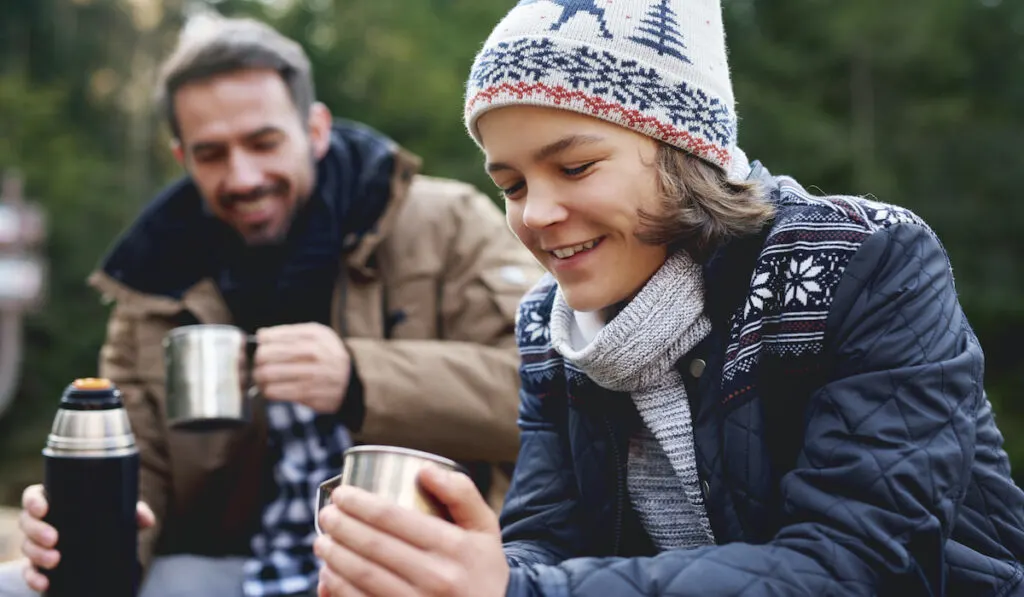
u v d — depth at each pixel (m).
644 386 1.43
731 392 1.36
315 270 2.57
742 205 1.37
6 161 18.86
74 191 19.11
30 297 6.42
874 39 15.38
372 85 17.72
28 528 1.60
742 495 1.35
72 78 21.41
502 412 2.41
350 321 2.57
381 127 17.14
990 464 1.37
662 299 1.38
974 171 15.09
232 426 2.28
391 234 2.62
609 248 1.38
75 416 1.59
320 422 2.52
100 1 21.48
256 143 2.54
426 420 2.37
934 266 1.32
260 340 2.30
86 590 1.57
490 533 1.14
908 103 15.72
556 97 1.32
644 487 1.50
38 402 17.25
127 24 21.56
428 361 2.40
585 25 1.34
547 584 1.15
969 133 15.19
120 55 21.52
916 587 1.19
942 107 15.22
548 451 1.59
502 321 2.53
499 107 1.35
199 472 2.50
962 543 1.35
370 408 2.34
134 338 2.66
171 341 2.25
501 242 2.63
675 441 1.42
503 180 1.40
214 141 2.53
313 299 2.58
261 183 2.54
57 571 1.58
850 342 1.30
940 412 1.23
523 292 2.55
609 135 1.34
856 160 14.84
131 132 21.41
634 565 1.17
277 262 2.65
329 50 18.16
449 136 16.83
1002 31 15.98
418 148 16.83
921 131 15.24
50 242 18.59
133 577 1.61
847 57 15.74
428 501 1.15
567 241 1.36
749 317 1.35
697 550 1.20
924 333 1.28
